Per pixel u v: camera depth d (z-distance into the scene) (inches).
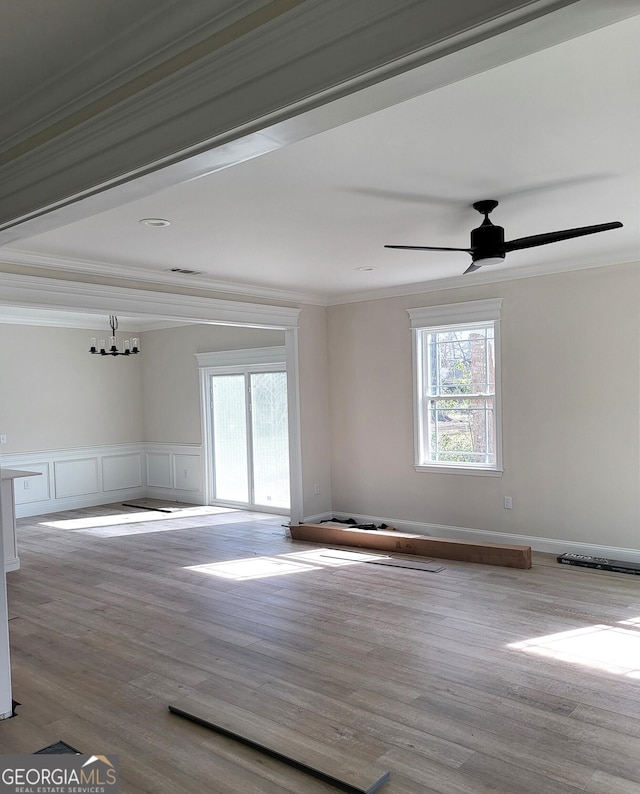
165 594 194.1
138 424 384.8
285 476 317.4
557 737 108.2
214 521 306.5
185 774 100.6
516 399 233.9
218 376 348.5
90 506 359.6
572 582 194.9
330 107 65.9
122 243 180.1
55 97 90.2
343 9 61.2
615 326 212.1
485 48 55.5
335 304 288.0
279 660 142.6
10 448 327.3
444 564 219.8
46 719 119.2
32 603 189.3
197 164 80.9
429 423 261.6
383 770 99.4
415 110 101.8
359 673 134.8
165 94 78.0
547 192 145.3
